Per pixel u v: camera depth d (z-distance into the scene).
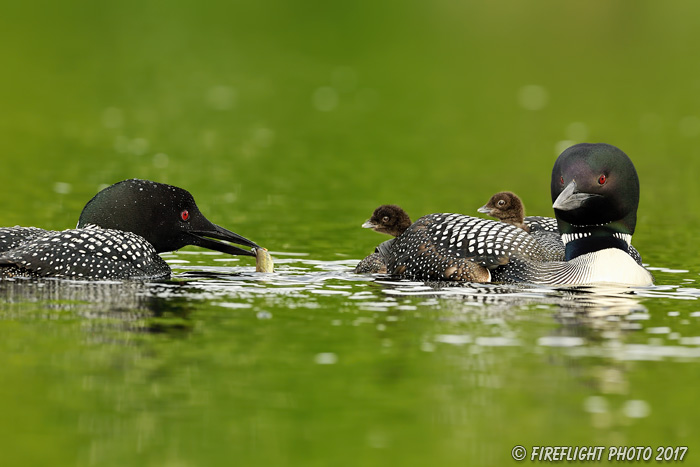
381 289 11.65
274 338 9.60
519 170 23.20
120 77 36.66
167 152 24.34
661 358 9.05
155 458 7.13
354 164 23.55
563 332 9.80
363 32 47.78
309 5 52.09
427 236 12.46
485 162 24.20
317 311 10.58
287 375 8.62
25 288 11.29
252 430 7.56
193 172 21.88
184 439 7.41
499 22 49.38
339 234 16.09
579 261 12.03
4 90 33.09
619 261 11.98
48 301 10.75
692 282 12.35
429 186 21.05
